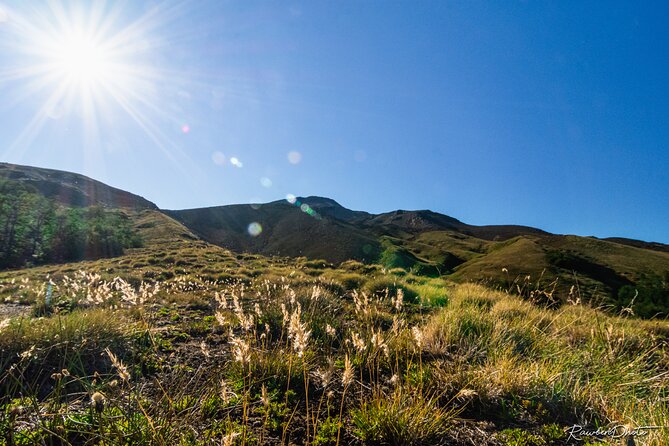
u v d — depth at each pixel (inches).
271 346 228.2
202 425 137.6
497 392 175.2
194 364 204.1
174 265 973.8
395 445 137.2
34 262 1414.9
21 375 145.1
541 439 143.9
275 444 132.0
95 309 291.0
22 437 120.2
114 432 117.7
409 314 373.7
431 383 181.2
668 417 152.0
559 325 308.5
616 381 205.0
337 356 223.9
